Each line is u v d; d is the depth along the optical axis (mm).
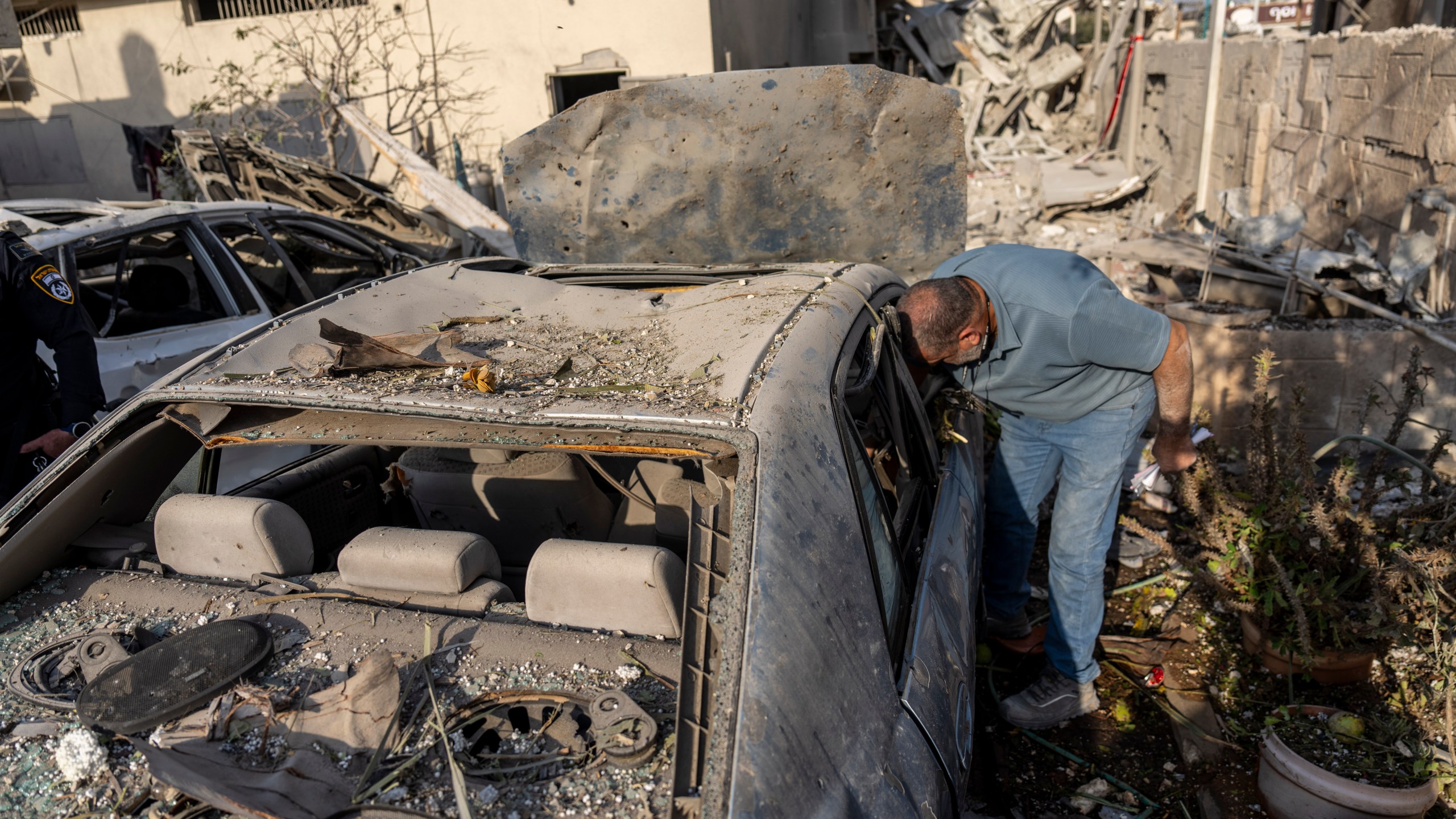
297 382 1916
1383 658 2959
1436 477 3074
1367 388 4336
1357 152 5664
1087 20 19094
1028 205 11125
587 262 3363
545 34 9391
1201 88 9312
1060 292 2400
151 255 4637
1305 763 2330
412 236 7398
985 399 2709
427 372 1943
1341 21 6934
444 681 1582
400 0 9570
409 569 1791
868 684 1477
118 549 2078
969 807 2551
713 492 1539
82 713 1542
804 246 3238
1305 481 3027
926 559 2090
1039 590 3592
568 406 1679
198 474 2355
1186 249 5398
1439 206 4543
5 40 8562
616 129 3045
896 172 3057
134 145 10969
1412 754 2406
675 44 9133
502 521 2361
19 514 1922
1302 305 4840
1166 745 2801
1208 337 4457
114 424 1976
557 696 1523
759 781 1231
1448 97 4547
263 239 4961
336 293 2418
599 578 1635
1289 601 2865
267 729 1487
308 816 1329
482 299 2463
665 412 1606
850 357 1963
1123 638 3266
